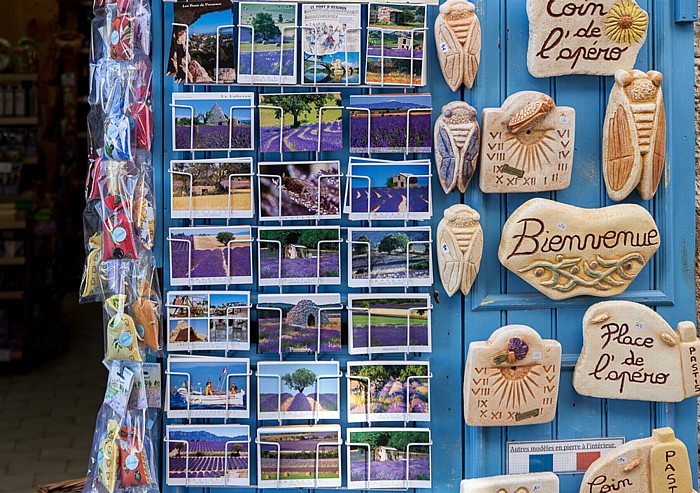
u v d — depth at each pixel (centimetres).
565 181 208
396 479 209
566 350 215
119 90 202
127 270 203
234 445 208
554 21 204
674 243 216
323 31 202
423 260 206
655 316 212
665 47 214
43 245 536
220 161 203
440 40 203
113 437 202
